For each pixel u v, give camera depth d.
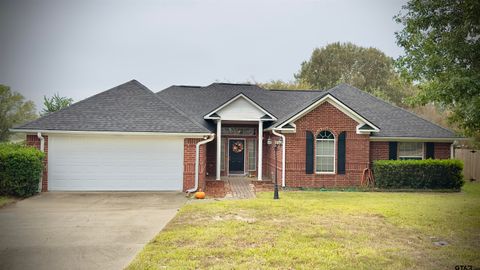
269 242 7.02
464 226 8.52
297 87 45.03
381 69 47.06
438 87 9.72
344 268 5.67
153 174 14.16
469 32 9.48
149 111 14.95
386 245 6.94
